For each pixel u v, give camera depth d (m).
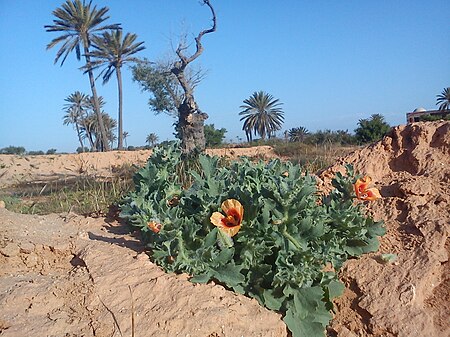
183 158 8.84
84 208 5.41
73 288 2.98
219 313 2.77
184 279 3.06
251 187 3.58
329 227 3.55
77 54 33.62
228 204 3.28
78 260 3.38
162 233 3.17
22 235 3.62
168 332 2.68
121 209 4.11
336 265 3.45
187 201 3.67
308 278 3.10
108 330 2.66
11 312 2.77
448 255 3.63
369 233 3.66
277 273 3.08
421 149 4.79
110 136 49.00
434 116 18.47
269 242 3.27
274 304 3.12
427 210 3.99
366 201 4.32
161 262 3.21
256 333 2.82
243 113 45.72
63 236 3.72
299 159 7.05
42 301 2.87
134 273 3.08
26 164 18.48
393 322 3.18
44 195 8.78
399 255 3.64
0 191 9.70
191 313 2.76
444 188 4.25
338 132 20.55
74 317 2.77
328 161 6.69
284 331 3.00
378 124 21.53
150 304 2.85
